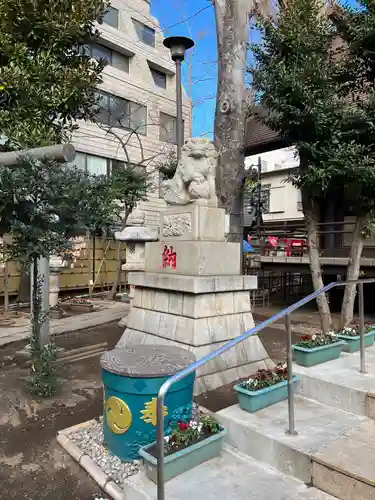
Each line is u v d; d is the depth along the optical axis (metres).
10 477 3.01
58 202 3.49
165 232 5.59
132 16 17.39
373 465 2.54
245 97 7.45
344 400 3.44
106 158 15.51
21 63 4.48
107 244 14.56
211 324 4.93
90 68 5.34
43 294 4.88
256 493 2.55
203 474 2.76
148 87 17.14
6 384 4.73
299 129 6.27
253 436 3.02
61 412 4.09
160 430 2.17
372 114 5.86
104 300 12.71
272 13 7.89
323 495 2.54
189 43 7.88
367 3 6.19
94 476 2.96
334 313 10.70
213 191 5.41
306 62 6.00
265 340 7.40
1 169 3.29
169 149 17.14
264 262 11.98
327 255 11.44
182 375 2.29
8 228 3.66
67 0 4.65
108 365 3.10
